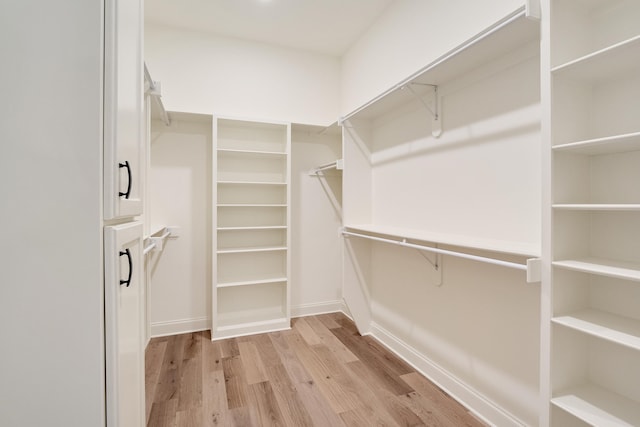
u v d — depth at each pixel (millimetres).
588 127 1214
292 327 3021
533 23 1292
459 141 1895
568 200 1178
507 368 1608
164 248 2848
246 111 3057
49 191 773
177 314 2895
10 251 757
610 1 1165
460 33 1864
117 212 873
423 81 1954
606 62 1034
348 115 2688
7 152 753
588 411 1059
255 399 1877
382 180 2689
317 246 3385
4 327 759
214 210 2762
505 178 1609
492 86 1676
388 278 2631
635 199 1109
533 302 1488
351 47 3205
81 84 790
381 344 2656
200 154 2951
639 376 1098
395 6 2484
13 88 756
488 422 1683
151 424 1661
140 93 1188
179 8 2570
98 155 802
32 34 765
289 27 2865
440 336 2061
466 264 1864
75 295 790
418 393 1945
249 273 3115
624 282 1147
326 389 1982
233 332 2820
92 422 808
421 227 2230
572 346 1189
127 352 997
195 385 2023
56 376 785
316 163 3363
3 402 763
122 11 927
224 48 2988
